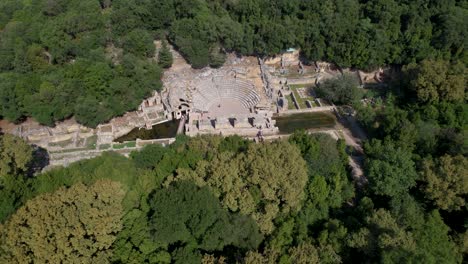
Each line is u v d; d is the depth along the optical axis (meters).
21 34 151.38
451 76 127.69
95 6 160.88
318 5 169.62
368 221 86.19
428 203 98.00
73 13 153.62
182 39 156.62
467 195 95.31
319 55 162.12
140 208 88.88
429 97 129.38
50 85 129.00
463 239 87.50
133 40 150.25
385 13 159.12
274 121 135.88
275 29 158.62
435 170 97.69
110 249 83.06
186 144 106.44
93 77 131.12
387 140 113.44
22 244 78.00
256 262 77.00
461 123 125.00
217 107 147.38
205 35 159.00
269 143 100.62
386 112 122.88
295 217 92.50
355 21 162.75
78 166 97.94
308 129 135.38
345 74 147.00
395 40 157.88
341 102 147.38
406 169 97.94
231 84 156.00
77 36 151.88
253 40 163.25
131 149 126.12
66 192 83.88
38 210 80.25
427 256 74.25
